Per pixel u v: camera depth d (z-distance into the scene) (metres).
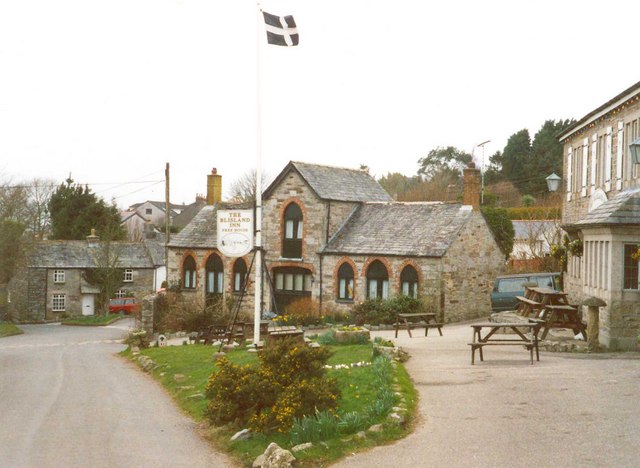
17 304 67.69
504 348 20.53
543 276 34.06
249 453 11.98
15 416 16.67
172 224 111.94
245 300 43.53
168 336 38.78
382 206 41.97
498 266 40.97
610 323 19.25
